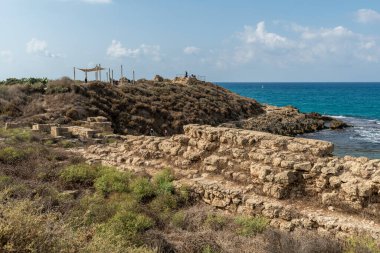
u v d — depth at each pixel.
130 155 17.48
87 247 6.82
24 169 15.16
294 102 123.75
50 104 40.34
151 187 13.36
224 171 13.56
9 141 21.09
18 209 6.51
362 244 8.30
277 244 8.59
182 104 51.72
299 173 11.55
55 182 13.90
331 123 57.88
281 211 10.70
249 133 14.23
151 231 9.49
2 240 5.73
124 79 62.72
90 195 12.91
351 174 10.63
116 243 8.09
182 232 10.20
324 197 10.67
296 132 51.16
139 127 41.97
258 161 12.84
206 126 16.06
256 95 176.00
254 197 11.74
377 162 10.51
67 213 10.34
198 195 12.98
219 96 64.62
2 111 36.94
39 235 6.05
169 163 15.69
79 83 47.91
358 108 99.06
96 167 15.82
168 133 43.44
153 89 56.09
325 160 11.59
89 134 24.94
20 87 44.25
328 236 9.22
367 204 9.98
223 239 9.38
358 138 46.72
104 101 43.94
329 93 195.25
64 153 19.05
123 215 10.09
